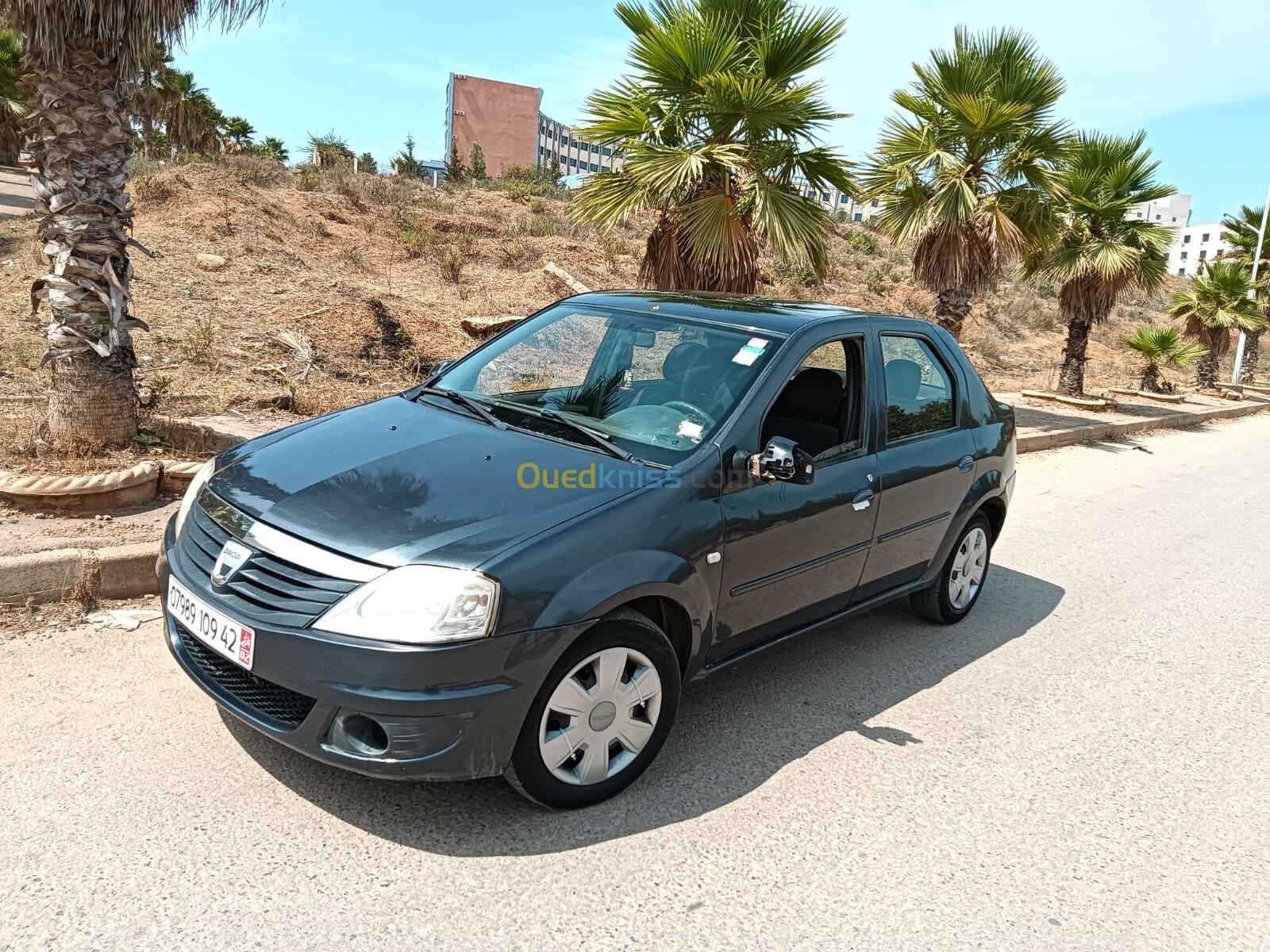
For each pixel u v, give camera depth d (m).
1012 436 5.55
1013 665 5.03
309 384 8.89
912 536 4.66
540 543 2.94
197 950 2.45
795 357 3.97
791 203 8.55
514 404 4.01
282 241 15.05
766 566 3.72
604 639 3.08
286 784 3.21
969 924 2.90
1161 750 4.20
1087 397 17.67
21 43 5.33
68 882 2.64
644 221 23.78
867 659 4.92
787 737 3.98
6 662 3.83
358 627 2.72
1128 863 3.31
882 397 4.43
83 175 5.43
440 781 2.91
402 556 2.82
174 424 6.46
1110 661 5.23
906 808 3.53
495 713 2.82
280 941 2.51
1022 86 11.70
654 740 3.41
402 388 9.41
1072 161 12.26
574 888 2.86
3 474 5.05
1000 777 3.84
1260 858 3.42
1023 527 8.26
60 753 3.25
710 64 8.23
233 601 2.94
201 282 11.98
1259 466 12.80
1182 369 28.20
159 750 3.34
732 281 8.71
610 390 3.98
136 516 5.14
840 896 2.97
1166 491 10.41
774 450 3.53
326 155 24.56
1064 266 16.72
